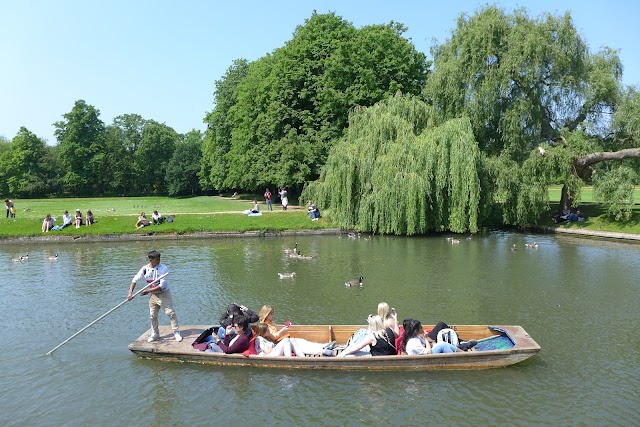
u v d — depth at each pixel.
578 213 39.44
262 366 12.14
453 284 20.95
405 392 10.89
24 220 38.47
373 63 49.25
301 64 51.62
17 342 14.39
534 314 16.78
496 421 9.73
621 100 37.75
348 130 40.16
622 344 13.87
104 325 15.95
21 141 94.75
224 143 72.94
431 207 35.28
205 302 18.59
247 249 31.05
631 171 36.12
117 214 45.38
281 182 48.28
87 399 10.79
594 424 9.62
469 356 11.84
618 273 22.86
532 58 36.72
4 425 9.80
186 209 50.91
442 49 42.12
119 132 107.75
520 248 30.20
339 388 11.09
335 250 30.11
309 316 16.62
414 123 37.19
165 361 12.68
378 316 12.56
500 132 38.94
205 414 10.09
